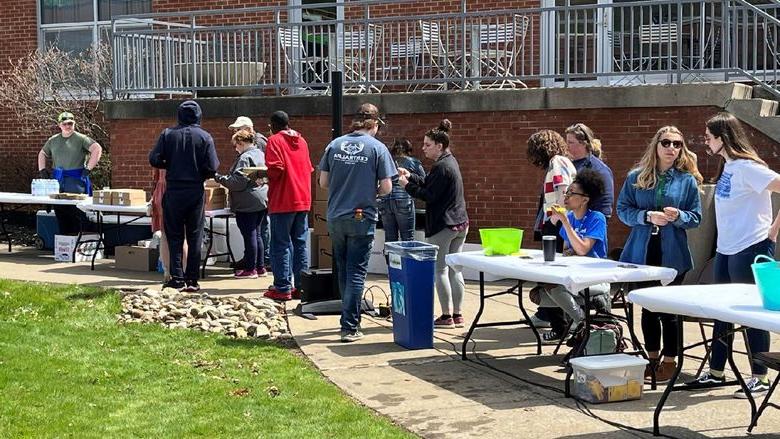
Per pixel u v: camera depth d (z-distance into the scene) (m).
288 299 9.95
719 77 12.21
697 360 7.41
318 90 14.04
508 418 6.03
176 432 5.66
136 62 13.92
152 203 11.30
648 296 5.61
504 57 12.14
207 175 10.43
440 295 8.76
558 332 8.12
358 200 8.10
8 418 5.89
